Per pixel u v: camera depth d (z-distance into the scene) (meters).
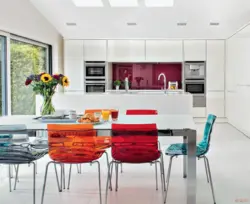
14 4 5.35
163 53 8.21
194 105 8.25
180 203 2.88
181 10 6.36
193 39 8.14
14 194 3.13
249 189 3.23
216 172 3.83
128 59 8.24
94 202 2.92
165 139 5.54
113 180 3.58
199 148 3.08
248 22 6.12
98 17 6.84
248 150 5.01
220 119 8.27
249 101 5.99
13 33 5.54
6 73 5.36
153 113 4.02
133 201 2.94
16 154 2.77
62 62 8.20
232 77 7.47
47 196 3.08
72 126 2.62
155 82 8.70
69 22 7.14
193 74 8.23
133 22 7.09
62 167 3.37
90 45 8.20
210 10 6.27
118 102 5.75
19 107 5.96
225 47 8.15
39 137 3.25
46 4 6.12
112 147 2.82
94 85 8.23
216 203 2.86
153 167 4.10
